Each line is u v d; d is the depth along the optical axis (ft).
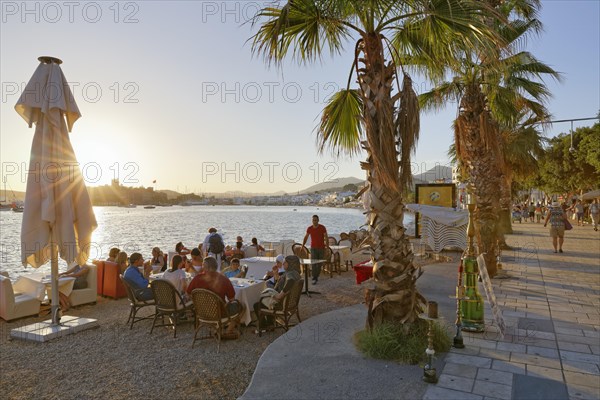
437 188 64.69
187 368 17.71
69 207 22.29
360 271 34.32
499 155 36.63
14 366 18.17
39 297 26.63
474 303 20.01
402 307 17.70
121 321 25.48
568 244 60.70
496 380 14.57
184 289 23.93
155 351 19.95
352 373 15.30
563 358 16.58
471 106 34.30
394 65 17.75
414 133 17.33
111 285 31.63
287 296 22.27
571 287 30.83
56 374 17.25
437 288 31.07
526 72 36.60
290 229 146.61
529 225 109.19
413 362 16.14
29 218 21.67
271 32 17.75
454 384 14.26
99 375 17.10
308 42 19.29
